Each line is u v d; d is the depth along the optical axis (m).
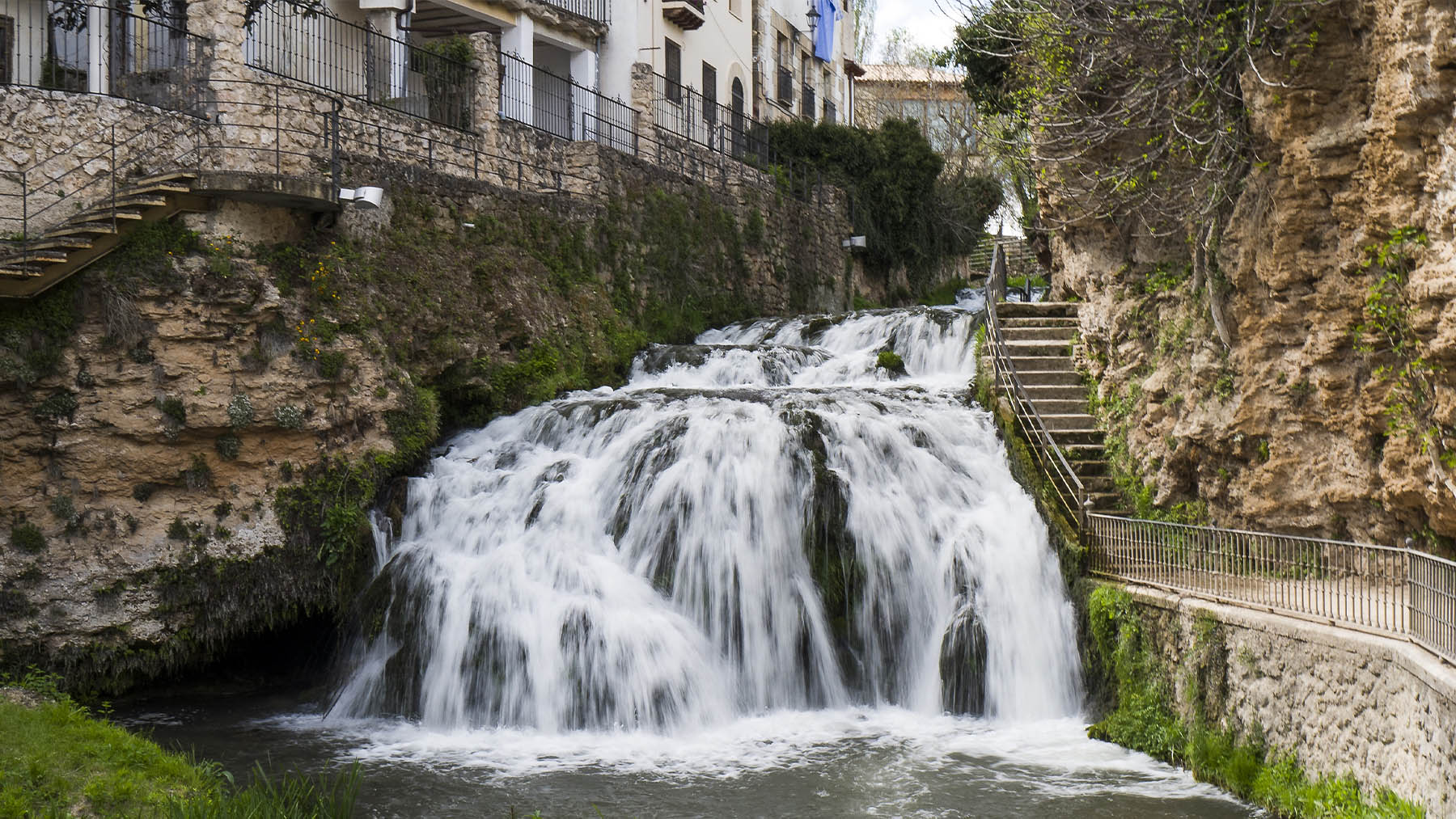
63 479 15.45
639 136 29.38
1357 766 10.83
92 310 15.67
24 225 15.61
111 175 17.28
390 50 26.47
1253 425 14.80
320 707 15.86
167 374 15.91
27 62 20.53
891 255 38.84
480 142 23.53
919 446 17.34
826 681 15.61
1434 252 12.01
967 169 46.81
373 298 18.38
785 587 15.90
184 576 15.88
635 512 16.70
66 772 10.79
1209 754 12.49
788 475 16.45
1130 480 17.06
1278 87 13.59
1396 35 12.11
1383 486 13.27
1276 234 14.05
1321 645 11.38
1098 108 17.02
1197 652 13.08
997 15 19.06
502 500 17.45
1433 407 12.41
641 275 25.39
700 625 15.77
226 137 18.67
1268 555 12.84
